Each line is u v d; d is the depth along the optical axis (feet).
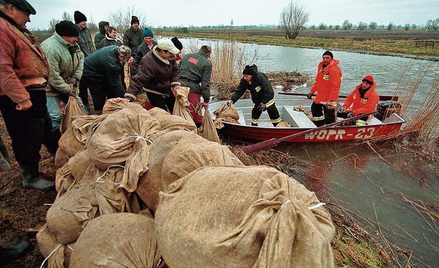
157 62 13.94
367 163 18.71
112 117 8.76
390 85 37.86
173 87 15.17
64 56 12.87
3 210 10.40
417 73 45.42
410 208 14.79
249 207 4.75
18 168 12.90
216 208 5.08
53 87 13.20
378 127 20.06
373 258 11.10
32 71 9.82
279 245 4.10
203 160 6.67
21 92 9.11
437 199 15.55
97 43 26.58
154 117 9.20
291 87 39.37
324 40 115.85
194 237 4.87
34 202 10.94
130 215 6.73
